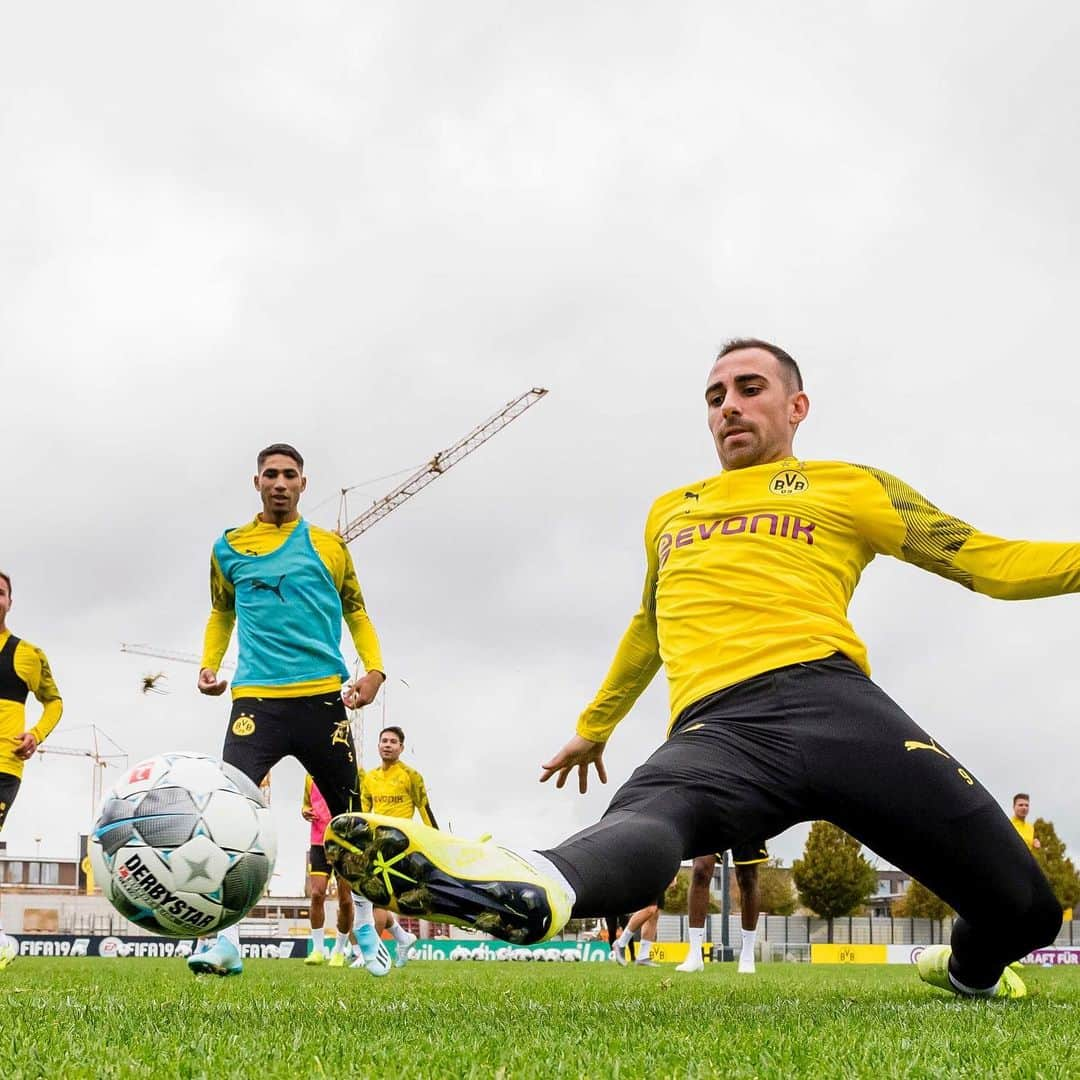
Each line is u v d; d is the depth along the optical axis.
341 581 8.23
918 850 4.40
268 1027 3.76
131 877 5.15
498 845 3.32
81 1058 2.90
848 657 4.64
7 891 85.12
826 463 5.00
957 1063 3.04
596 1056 3.01
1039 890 4.59
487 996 6.01
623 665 5.38
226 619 8.43
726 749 4.32
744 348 5.25
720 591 4.77
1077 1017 4.52
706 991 7.07
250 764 7.66
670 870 3.79
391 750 14.89
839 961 46.28
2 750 10.47
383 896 3.22
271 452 8.05
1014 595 4.52
